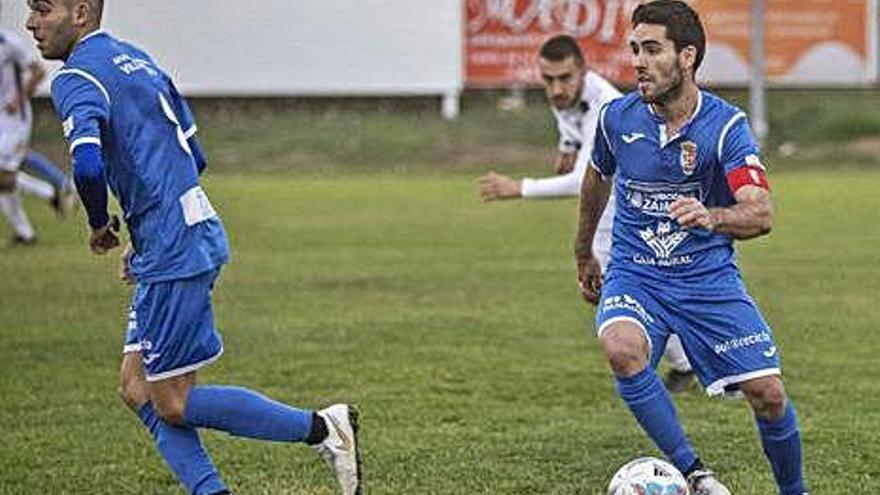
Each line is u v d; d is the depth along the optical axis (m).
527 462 16.25
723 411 18.73
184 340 12.63
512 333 24.50
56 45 12.75
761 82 61.28
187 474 13.00
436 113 65.75
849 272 32.06
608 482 15.46
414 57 64.25
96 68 12.48
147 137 12.55
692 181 13.38
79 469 16.12
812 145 60.94
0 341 23.88
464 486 15.31
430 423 18.14
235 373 21.27
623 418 18.41
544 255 35.22
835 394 19.77
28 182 38.22
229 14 63.84
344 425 13.17
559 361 22.11
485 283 30.44
